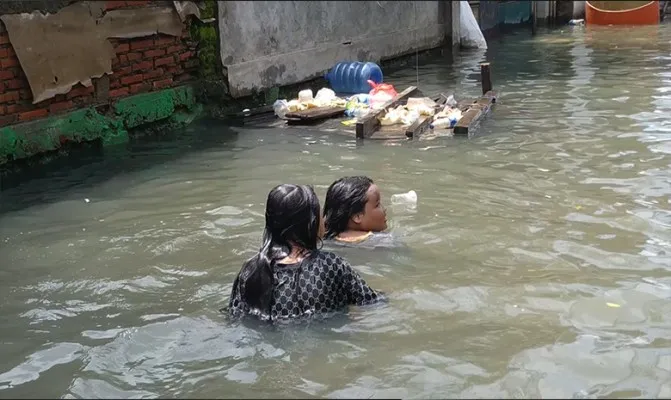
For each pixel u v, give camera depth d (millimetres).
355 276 3918
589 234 4918
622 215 5258
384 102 9828
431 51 16547
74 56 8422
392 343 3514
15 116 7820
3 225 5832
